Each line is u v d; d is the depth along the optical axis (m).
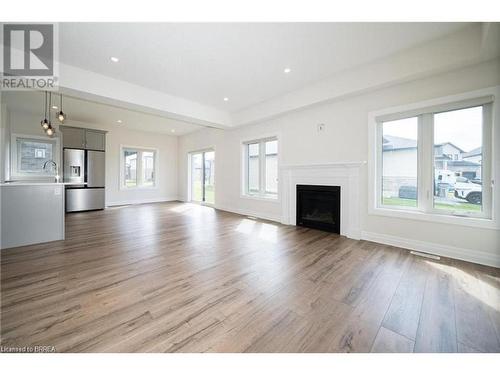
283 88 4.01
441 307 1.72
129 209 6.56
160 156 8.33
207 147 7.16
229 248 3.09
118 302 1.76
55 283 2.06
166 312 1.64
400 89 3.06
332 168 3.85
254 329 1.47
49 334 1.40
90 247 3.10
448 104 2.70
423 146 2.99
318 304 1.76
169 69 3.30
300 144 4.32
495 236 2.47
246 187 5.82
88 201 6.25
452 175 2.80
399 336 1.41
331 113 3.83
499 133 2.42
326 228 3.99
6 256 2.74
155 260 2.64
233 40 2.59
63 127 5.86
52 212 3.39
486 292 1.93
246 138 5.58
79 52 2.86
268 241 3.42
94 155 6.34
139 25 2.33
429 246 2.90
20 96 4.35
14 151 5.33
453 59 2.48
